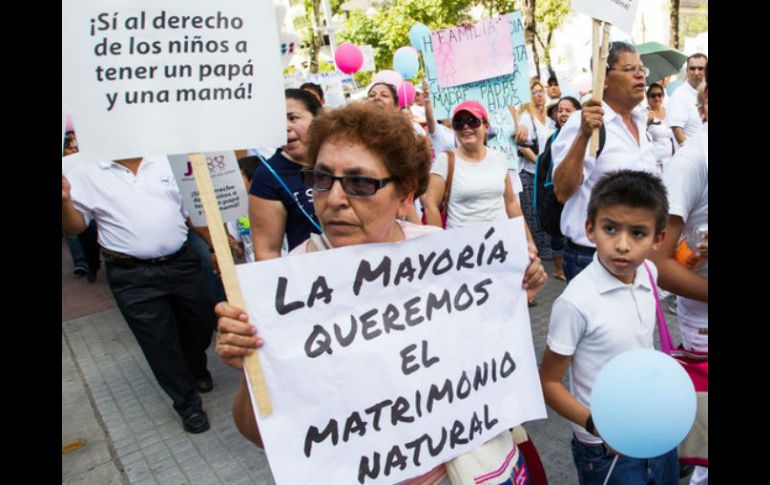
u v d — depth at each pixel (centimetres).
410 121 126
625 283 166
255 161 357
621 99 275
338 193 118
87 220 291
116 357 447
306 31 1448
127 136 108
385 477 119
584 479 175
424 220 337
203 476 282
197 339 348
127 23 107
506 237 138
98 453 310
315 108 234
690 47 1495
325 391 116
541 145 576
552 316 165
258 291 112
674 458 178
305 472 112
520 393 139
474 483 128
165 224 297
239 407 124
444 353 129
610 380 112
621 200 153
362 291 121
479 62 398
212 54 113
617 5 240
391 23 1552
